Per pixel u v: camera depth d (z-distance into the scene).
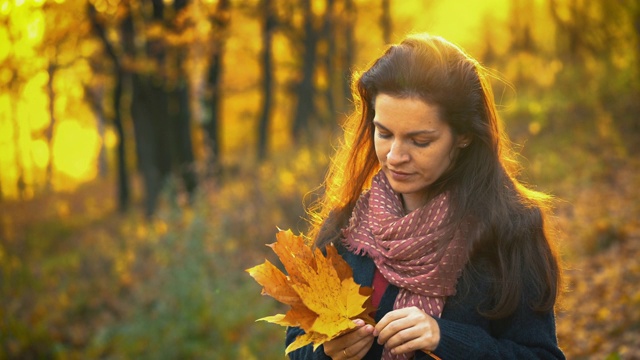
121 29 13.34
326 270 1.70
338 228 1.99
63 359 8.27
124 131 20.06
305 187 11.11
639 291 6.23
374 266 1.87
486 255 1.75
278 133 31.33
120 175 20.19
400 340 1.64
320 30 19.64
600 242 8.00
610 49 16.73
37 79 19.72
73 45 13.75
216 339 7.69
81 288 10.16
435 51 1.69
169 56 13.48
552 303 1.76
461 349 1.65
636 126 12.90
